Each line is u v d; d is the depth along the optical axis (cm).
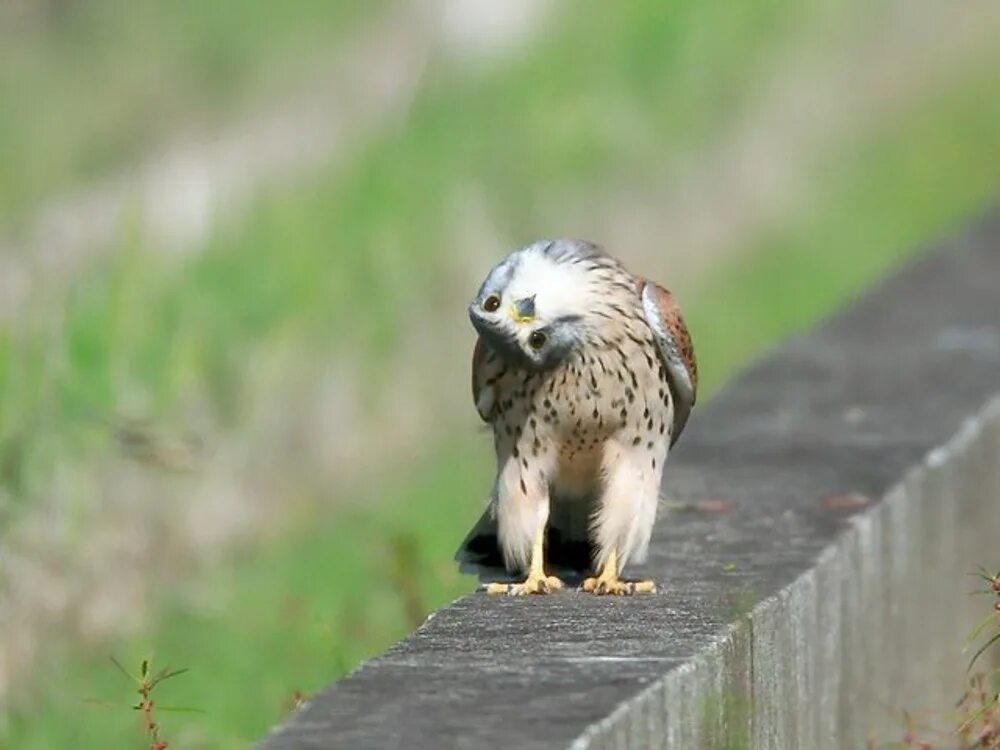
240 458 1458
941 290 1530
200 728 1069
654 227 2278
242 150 2470
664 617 809
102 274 1584
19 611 1188
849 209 2522
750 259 2327
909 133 2816
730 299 2192
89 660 1194
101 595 1232
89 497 1271
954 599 1116
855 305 1483
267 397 1536
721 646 768
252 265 1719
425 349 1761
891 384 1269
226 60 2955
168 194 2236
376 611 1205
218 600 1262
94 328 1395
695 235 2314
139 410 1330
